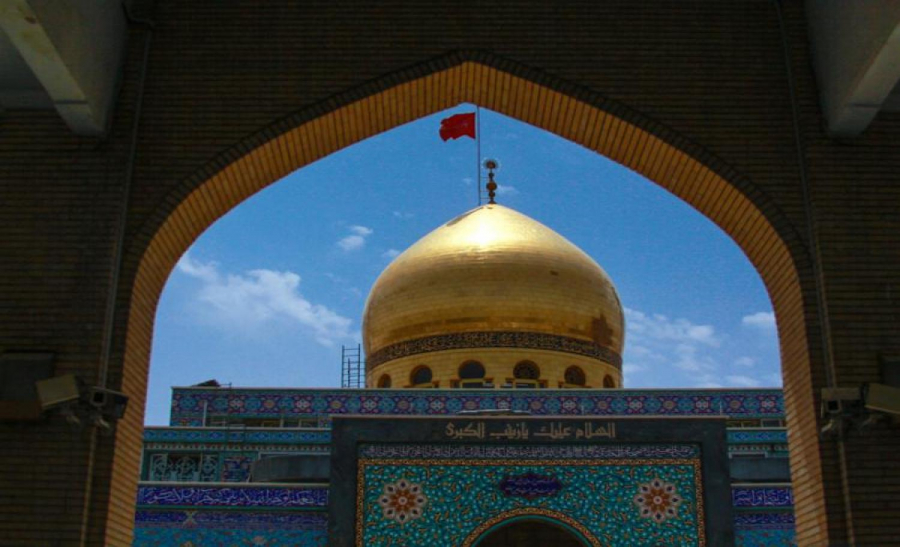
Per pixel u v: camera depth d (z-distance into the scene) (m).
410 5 8.77
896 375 7.63
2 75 8.04
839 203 8.06
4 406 7.36
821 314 7.88
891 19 6.88
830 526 7.48
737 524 13.66
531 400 18.41
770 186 8.25
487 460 13.07
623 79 8.58
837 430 7.48
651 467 13.04
